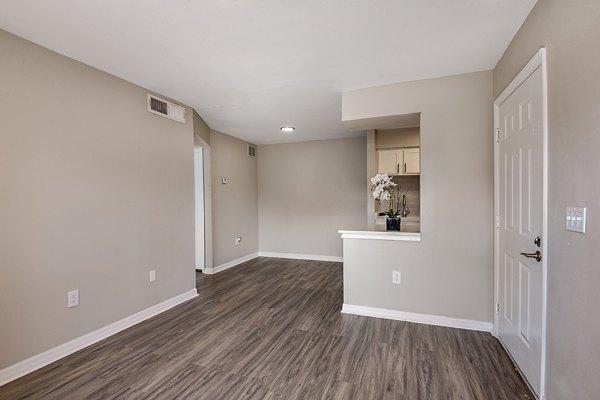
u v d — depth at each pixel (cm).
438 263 279
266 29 196
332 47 221
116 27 192
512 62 211
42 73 215
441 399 176
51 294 219
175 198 338
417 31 200
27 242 205
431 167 278
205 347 241
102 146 257
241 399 178
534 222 173
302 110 379
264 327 279
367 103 301
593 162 117
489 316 265
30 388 188
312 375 202
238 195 553
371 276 303
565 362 139
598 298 115
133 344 246
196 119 389
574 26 130
